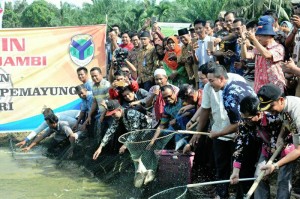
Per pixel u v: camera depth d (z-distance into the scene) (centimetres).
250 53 714
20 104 1100
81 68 991
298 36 657
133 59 1101
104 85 927
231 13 909
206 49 875
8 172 832
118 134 790
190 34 977
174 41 967
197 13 4459
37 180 777
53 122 934
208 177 659
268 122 489
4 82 1088
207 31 932
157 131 655
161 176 652
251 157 531
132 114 753
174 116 715
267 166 458
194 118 659
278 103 452
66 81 1118
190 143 634
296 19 637
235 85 539
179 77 955
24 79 1097
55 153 948
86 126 945
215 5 4262
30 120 1105
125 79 827
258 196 511
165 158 648
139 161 652
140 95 885
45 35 1104
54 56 1110
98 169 793
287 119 458
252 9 3225
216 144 596
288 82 641
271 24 607
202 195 620
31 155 965
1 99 1089
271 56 596
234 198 601
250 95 502
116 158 778
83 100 978
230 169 598
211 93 588
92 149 855
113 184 738
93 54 1127
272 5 3120
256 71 641
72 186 739
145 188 658
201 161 659
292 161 460
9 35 1081
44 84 1108
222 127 586
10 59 1088
